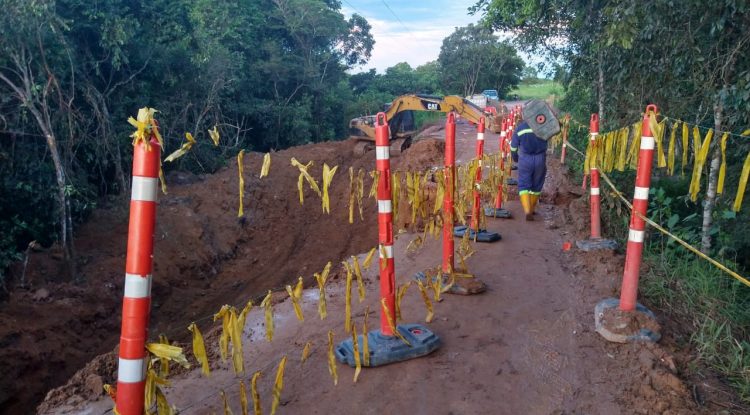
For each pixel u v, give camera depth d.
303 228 14.81
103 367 4.36
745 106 7.10
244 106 23.33
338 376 4.11
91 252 11.26
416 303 5.59
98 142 12.75
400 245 8.12
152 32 14.89
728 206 9.12
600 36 8.90
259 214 15.23
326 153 20.20
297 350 4.59
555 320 5.18
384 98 40.22
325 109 30.83
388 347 4.29
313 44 31.50
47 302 9.16
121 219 12.56
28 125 11.15
